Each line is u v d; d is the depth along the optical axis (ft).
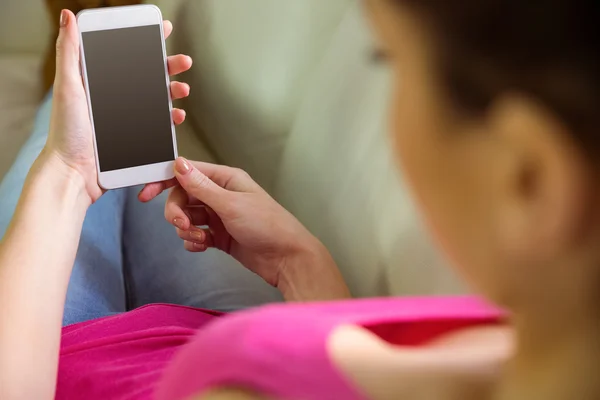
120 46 3.21
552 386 1.12
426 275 2.85
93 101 3.17
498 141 0.99
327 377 1.28
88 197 3.17
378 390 1.27
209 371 1.33
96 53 3.17
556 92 0.93
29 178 3.01
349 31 3.71
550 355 1.12
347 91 3.59
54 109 3.04
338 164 3.51
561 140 0.93
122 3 5.77
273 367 1.28
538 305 1.09
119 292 3.69
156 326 3.06
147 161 3.30
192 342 1.42
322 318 1.43
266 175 4.17
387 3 1.09
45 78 6.09
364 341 1.36
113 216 3.93
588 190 0.94
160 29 3.28
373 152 3.32
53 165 3.04
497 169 1.00
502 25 0.96
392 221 3.09
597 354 1.07
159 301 3.76
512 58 0.96
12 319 2.53
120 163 3.25
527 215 0.97
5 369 2.42
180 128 5.03
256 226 3.28
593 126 0.92
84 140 3.09
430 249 2.86
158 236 3.95
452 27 1.01
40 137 4.20
